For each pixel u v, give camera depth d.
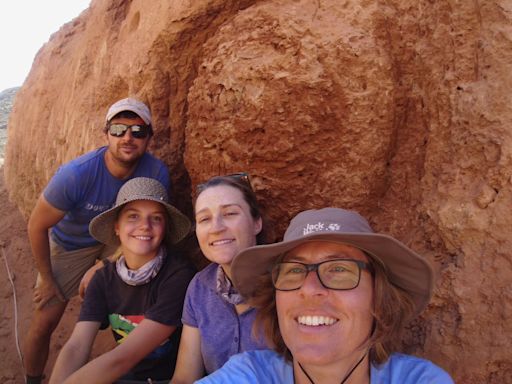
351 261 0.56
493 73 0.76
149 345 0.89
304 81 0.86
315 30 0.87
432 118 0.84
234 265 0.61
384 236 0.53
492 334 0.70
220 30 0.99
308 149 0.90
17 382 1.65
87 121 1.54
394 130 0.90
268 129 0.89
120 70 1.37
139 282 0.93
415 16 0.86
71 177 1.12
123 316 0.96
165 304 0.91
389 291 0.57
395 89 0.89
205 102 0.96
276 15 0.91
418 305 0.60
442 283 0.76
